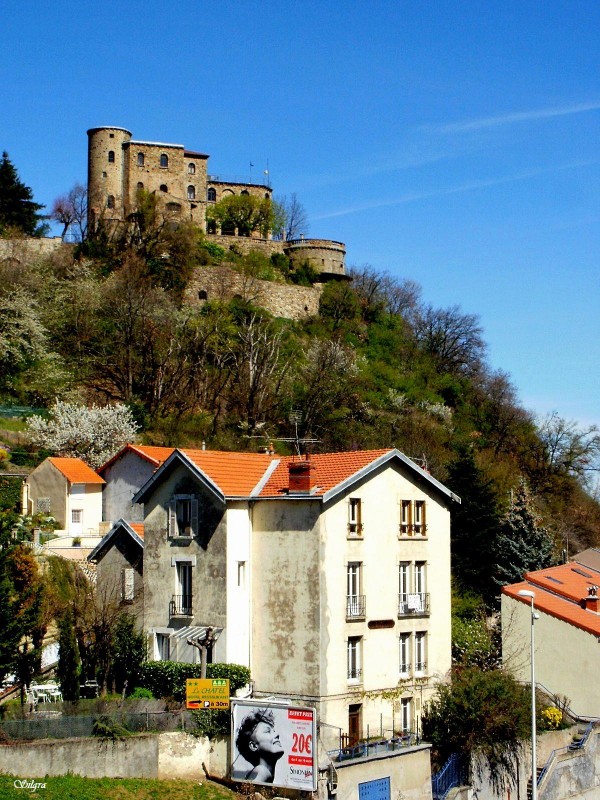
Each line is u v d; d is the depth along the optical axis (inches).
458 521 2738.7
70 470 2763.3
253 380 3818.9
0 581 1614.2
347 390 4160.9
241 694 1798.7
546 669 2153.1
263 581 1855.3
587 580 2443.4
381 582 1900.8
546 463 4202.8
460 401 4741.6
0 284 4047.7
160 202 5036.9
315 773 1556.3
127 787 1547.7
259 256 5024.6
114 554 2033.7
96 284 4288.9
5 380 3654.0
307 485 1824.6
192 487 1892.2
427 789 1710.1
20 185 4881.9
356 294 5113.2
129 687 1860.2
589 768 1980.8
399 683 1903.3
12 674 1723.7
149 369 3860.7
